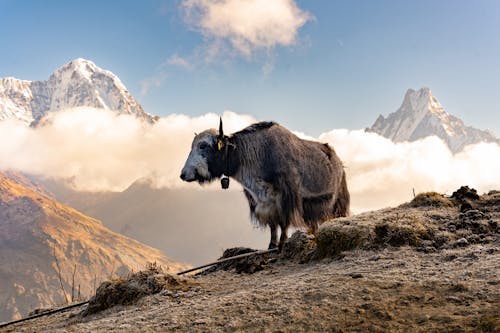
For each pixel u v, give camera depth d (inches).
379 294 313.3
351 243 434.3
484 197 512.7
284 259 488.4
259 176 518.3
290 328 289.7
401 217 454.6
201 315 326.6
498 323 254.2
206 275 498.3
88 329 343.3
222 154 522.0
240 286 419.8
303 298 324.8
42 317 503.5
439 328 262.8
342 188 591.5
